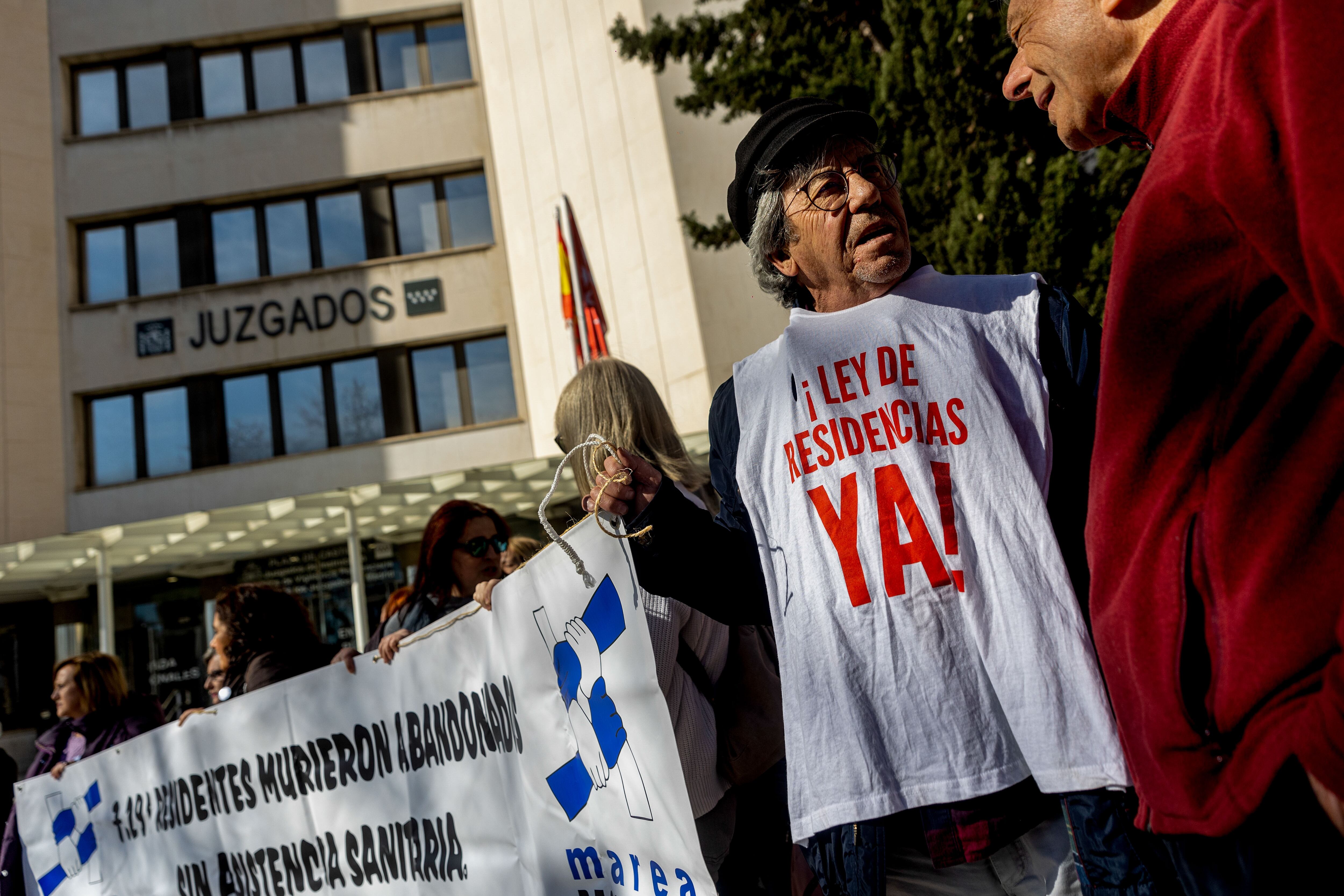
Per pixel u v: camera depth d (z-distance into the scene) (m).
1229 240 0.84
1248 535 0.84
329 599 13.17
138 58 16.47
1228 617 0.84
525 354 14.55
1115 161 4.66
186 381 15.36
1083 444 1.35
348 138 16.12
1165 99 0.99
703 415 11.30
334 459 14.96
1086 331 1.38
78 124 16.27
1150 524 0.92
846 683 1.34
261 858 2.82
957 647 1.31
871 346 1.45
